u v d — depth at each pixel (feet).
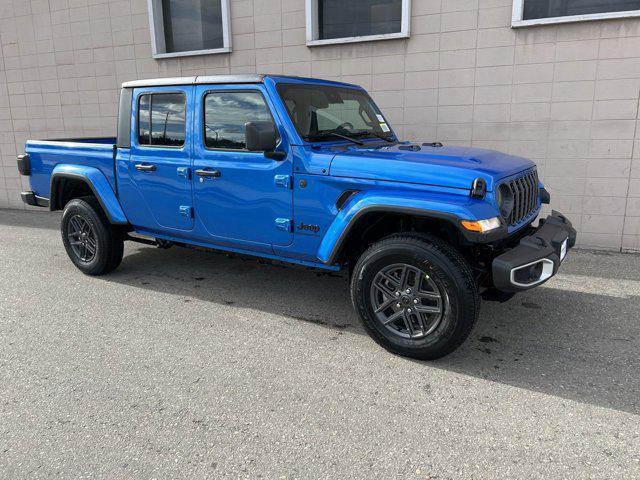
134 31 26.81
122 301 14.58
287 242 12.28
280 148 11.87
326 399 9.39
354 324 12.89
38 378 10.25
